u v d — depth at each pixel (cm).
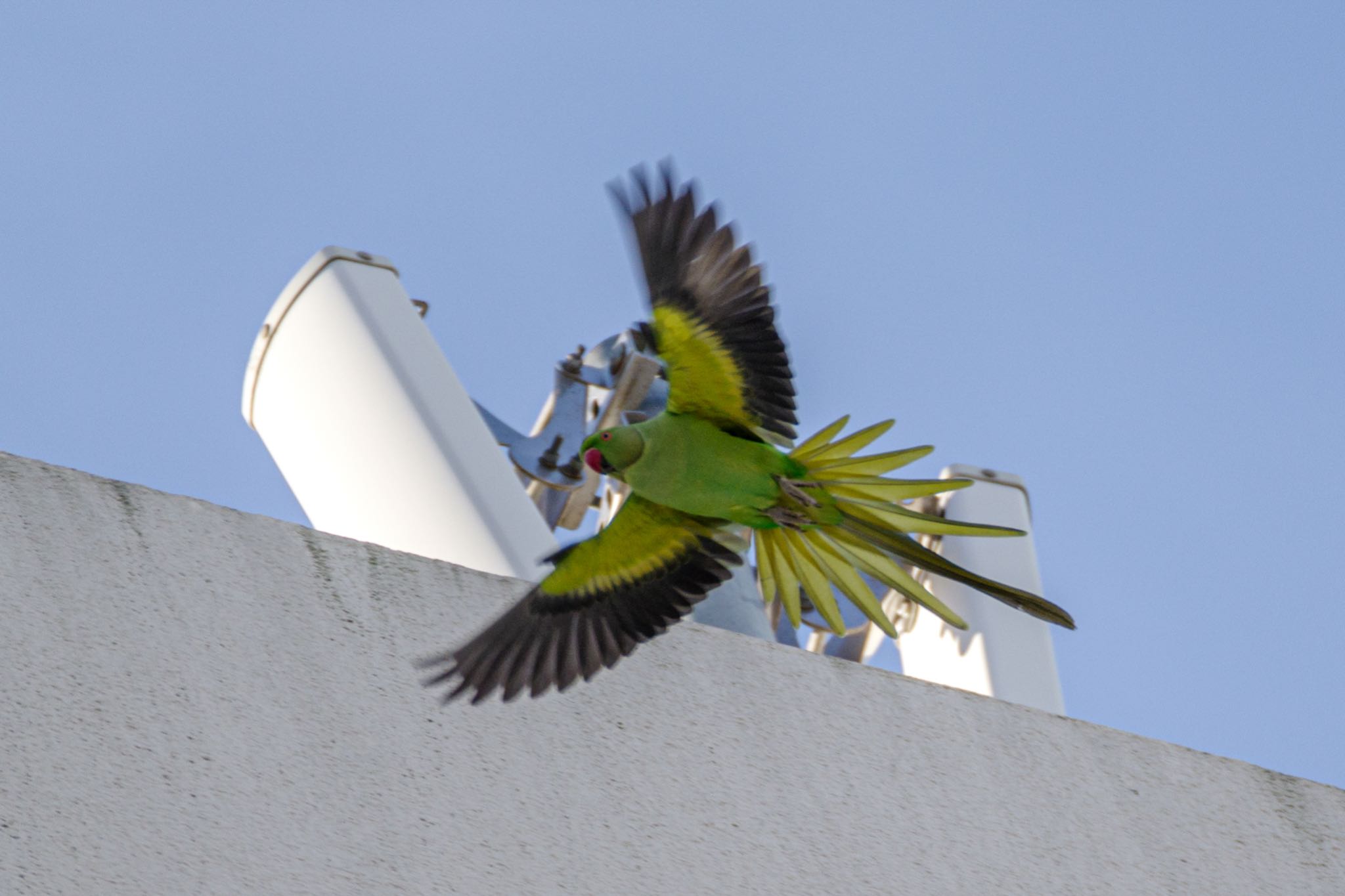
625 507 1034
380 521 1341
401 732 1004
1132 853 1136
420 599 1066
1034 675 1446
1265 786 1204
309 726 984
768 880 1031
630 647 1023
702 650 1116
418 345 1419
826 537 1005
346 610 1043
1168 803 1168
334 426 1397
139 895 884
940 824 1101
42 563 983
